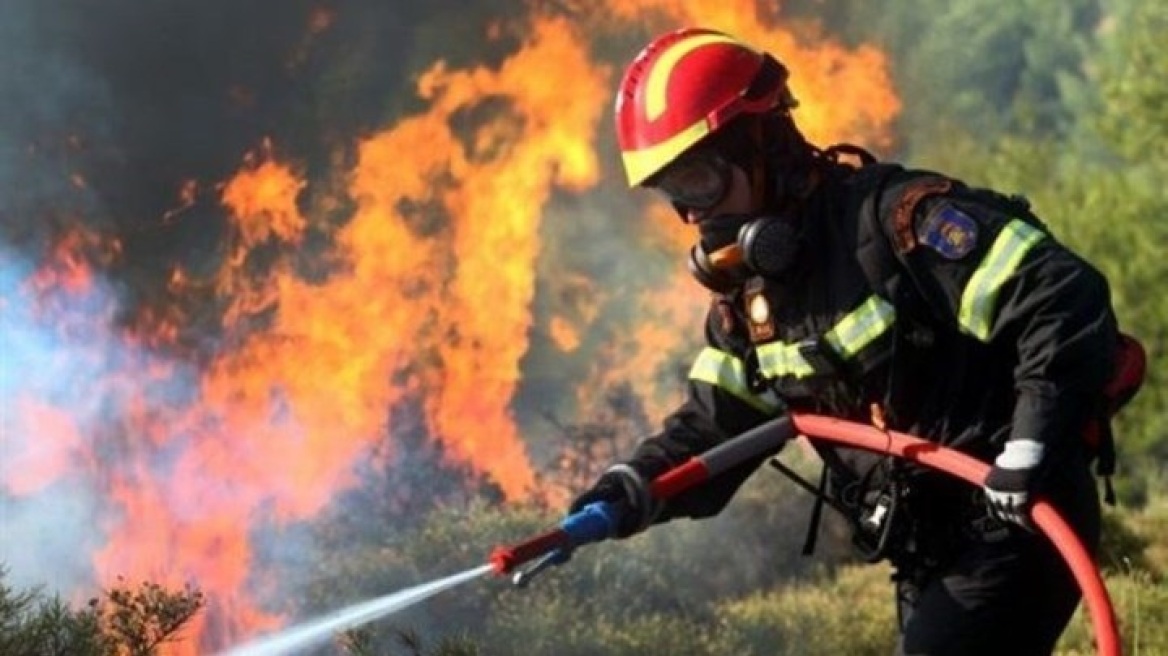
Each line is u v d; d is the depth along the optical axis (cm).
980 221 466
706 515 539
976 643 486
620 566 1241
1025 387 462
